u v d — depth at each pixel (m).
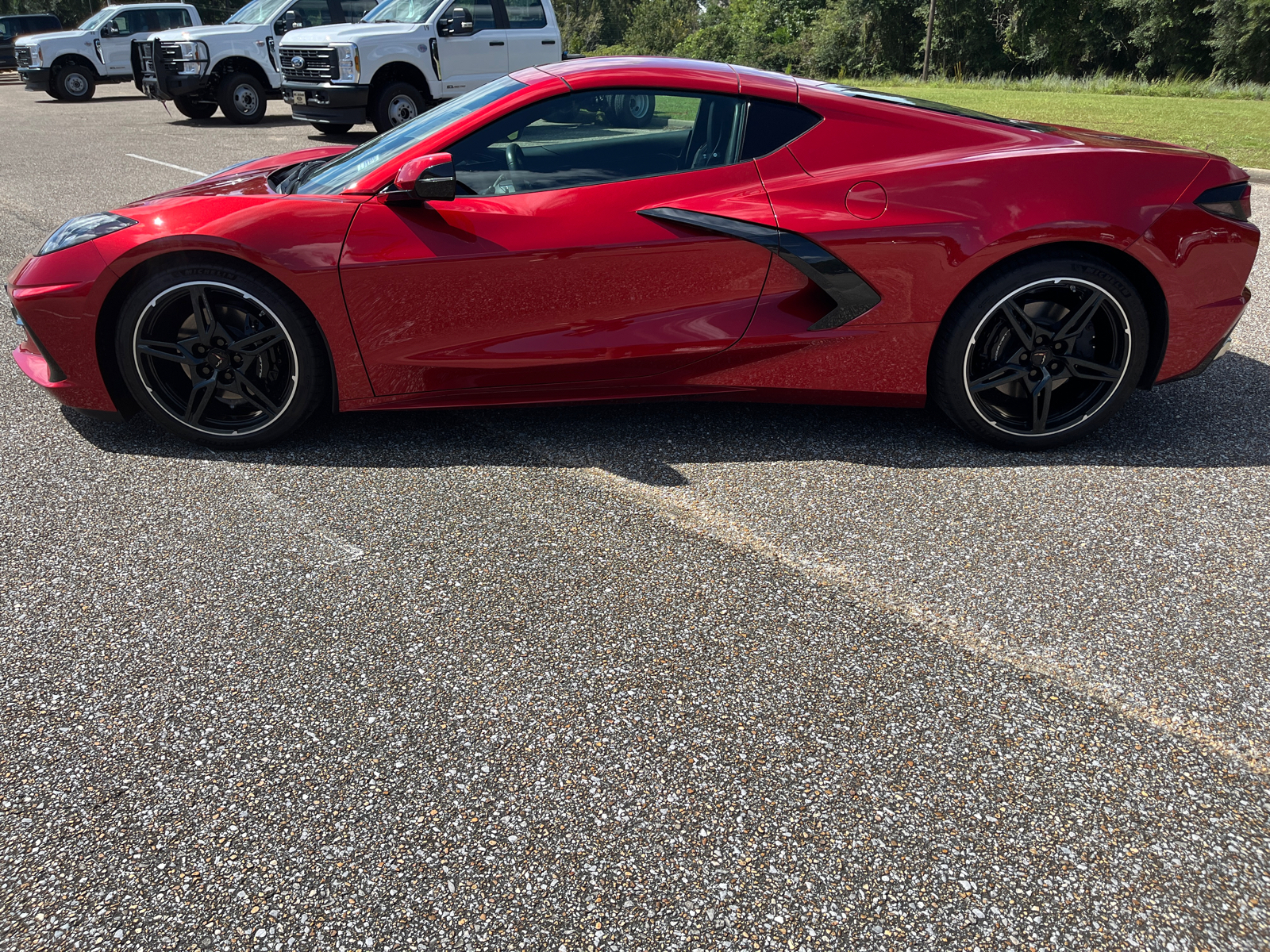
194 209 2.98
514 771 1.76
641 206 2.98
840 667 2.06
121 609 2.27
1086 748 1.83
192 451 3.18
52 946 1.42
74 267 2.94
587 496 2.87
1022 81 30.06
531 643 2.14
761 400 3.21
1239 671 2.05
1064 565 2.49
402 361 3.04
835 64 47.44
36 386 3.79
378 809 1.67
